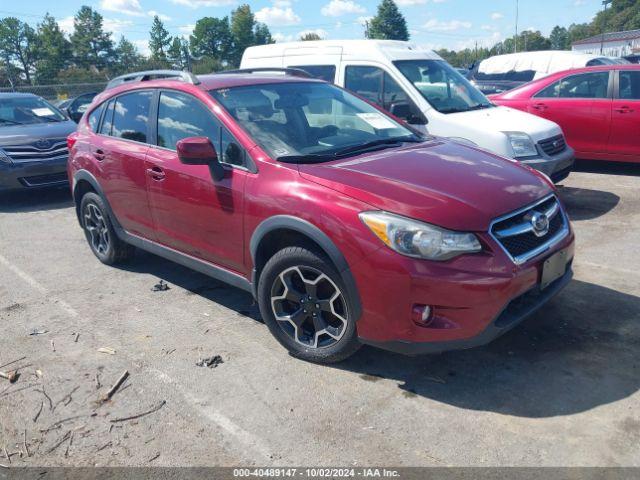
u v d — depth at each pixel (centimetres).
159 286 512
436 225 311
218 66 7525
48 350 411
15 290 526
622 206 691
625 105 814
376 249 317
